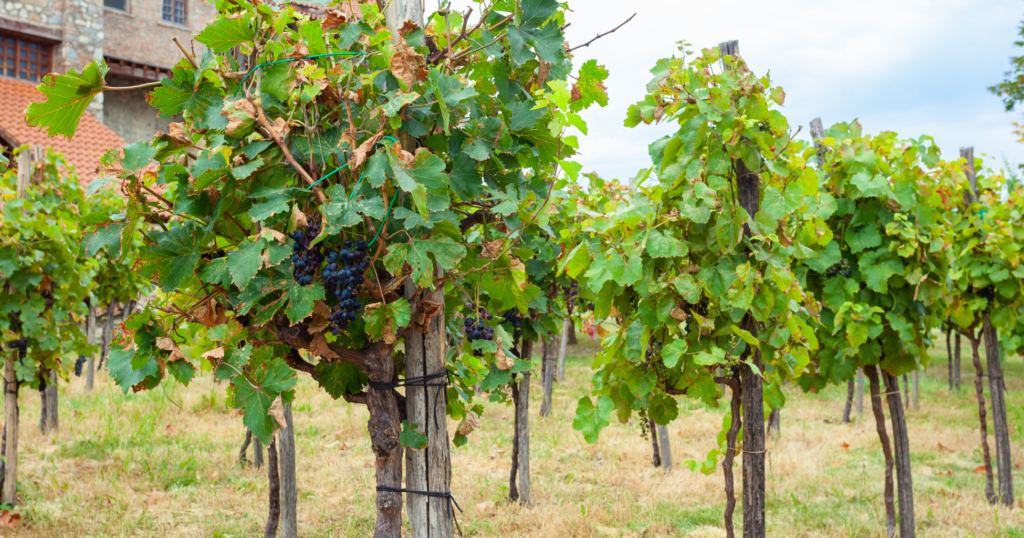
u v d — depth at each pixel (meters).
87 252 2.16
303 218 2.05
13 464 5.20
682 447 7.26
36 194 5.95
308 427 7.87
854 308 3.96
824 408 9.49
